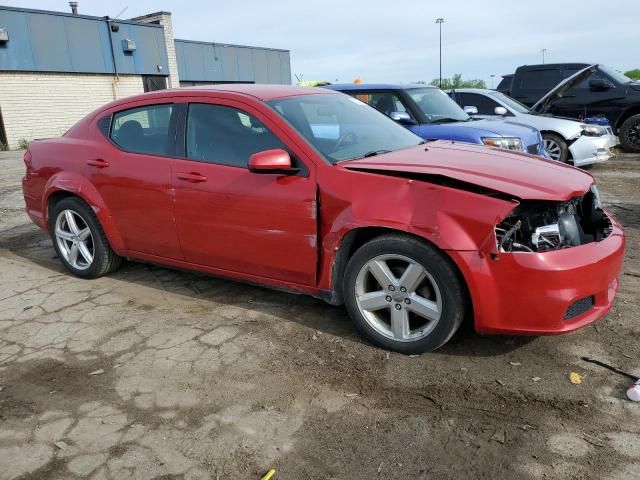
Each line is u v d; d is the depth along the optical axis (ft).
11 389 10.59
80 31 70.38
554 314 9.64
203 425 9.21
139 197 13.96
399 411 9.35
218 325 12.81
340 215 10.93
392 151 12.83
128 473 8.20
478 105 34.42
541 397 9.52
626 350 10.89
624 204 23.43
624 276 14.69
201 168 12.85
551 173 11.09
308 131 12.15
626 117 39.29
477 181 10.07
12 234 22.16
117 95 76.69
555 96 35.35
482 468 7.98
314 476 7.98
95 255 15.70
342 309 13.37
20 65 64.85
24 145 65.72
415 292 10.69
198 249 13.34
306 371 10.69
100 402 10.01
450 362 10.75
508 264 9.57
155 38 80.74
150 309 13.91
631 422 8.78
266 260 12.25
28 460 8.57
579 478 7.69
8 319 13.70
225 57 97.19
